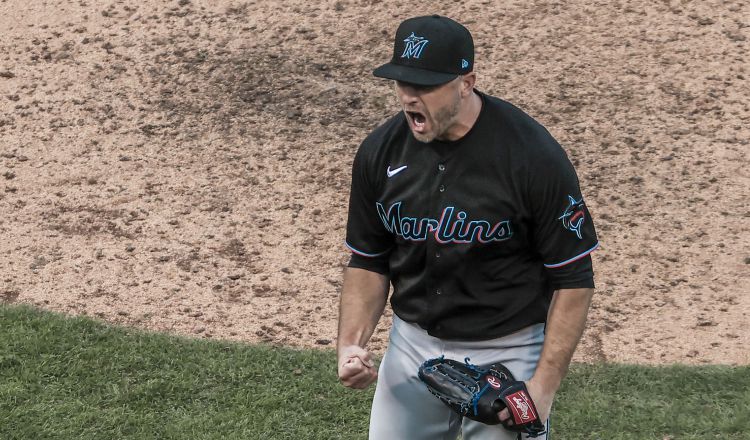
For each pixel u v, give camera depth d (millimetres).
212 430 19250
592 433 19406
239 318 24766
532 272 12312
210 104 35125
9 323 23000
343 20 39562
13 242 27906
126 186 30906
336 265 27547
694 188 30984
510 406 11430
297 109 34812
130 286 26000
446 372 11969
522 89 35438
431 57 11047
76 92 35812
